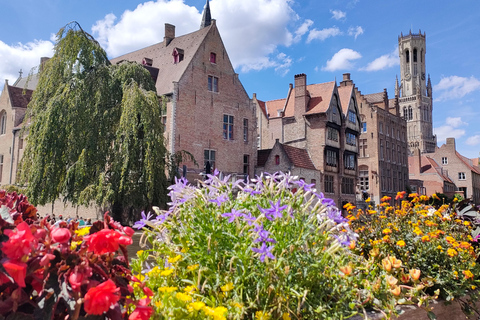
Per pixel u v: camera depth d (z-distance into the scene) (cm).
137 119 2017
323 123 3588
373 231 452
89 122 1914
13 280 142
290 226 270
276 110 4128
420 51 12625
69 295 146
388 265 317
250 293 247
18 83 4962
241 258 240
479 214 576
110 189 1920
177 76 2919
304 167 3306
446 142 7288
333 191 3669
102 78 2030
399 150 5278
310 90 3922
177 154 2408
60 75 2005
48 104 1888
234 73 3219
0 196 237
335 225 293
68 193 1975
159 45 3559
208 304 230
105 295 140
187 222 269
